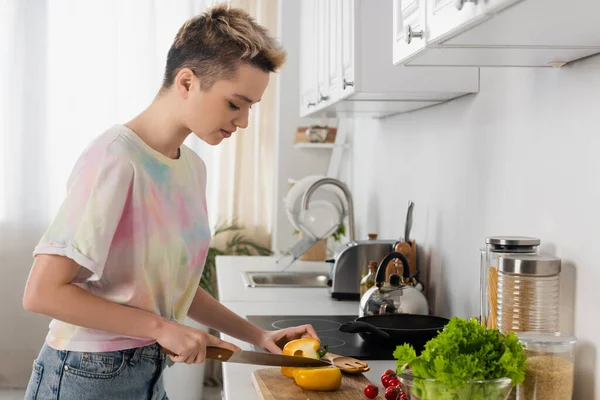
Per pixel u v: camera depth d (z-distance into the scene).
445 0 1.28
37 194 4.72
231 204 4.83
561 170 1.58
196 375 4.11
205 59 1.45
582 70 1.49
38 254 1.36
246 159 4.82
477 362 1.10
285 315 2.40
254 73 1.46
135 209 1.45
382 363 1.78
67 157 4.70
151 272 1.50
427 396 1.12
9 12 4.64
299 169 4.38
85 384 1.46
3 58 4.64
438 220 2.41
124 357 1.47
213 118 1.49
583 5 1.05
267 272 3.41
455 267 2.25
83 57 4.66
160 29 4.70
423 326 1.97
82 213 1.37
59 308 1.35
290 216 3.51
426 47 1.41
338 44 2.40
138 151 1.46
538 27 1.20
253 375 1.65
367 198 3.57
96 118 4.69
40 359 1.50
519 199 1.79
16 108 4.66
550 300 1.48
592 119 1.46
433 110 2.46
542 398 1.31
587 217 1.47
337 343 1.96
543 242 1.66
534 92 1.70
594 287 1.45
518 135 1.79
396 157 2.98
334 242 4.27
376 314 2.03
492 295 1.63
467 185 2.14
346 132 4.13
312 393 1.51
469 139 2.12
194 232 1.59
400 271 2.42
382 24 2.12
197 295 1.76
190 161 1.63
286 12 4.34
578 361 1.50
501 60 1.55
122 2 4.67
